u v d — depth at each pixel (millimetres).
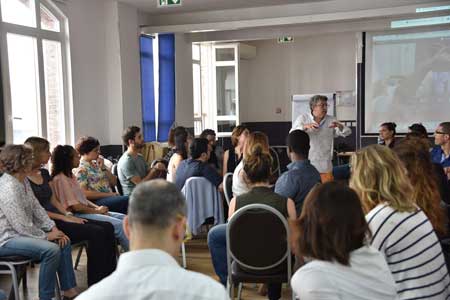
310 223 1373
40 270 3160
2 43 4812
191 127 8984
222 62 10039
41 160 3594
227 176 4160
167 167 5488
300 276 1338
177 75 8453
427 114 8523
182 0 6699
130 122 6918
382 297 1334
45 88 5562
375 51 8688
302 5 7020
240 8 7316
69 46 5867
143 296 1056
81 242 3646
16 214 3146
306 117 5008
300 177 3041
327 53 10539
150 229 1125
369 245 1410
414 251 1657
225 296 1103
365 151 1822
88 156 4523
